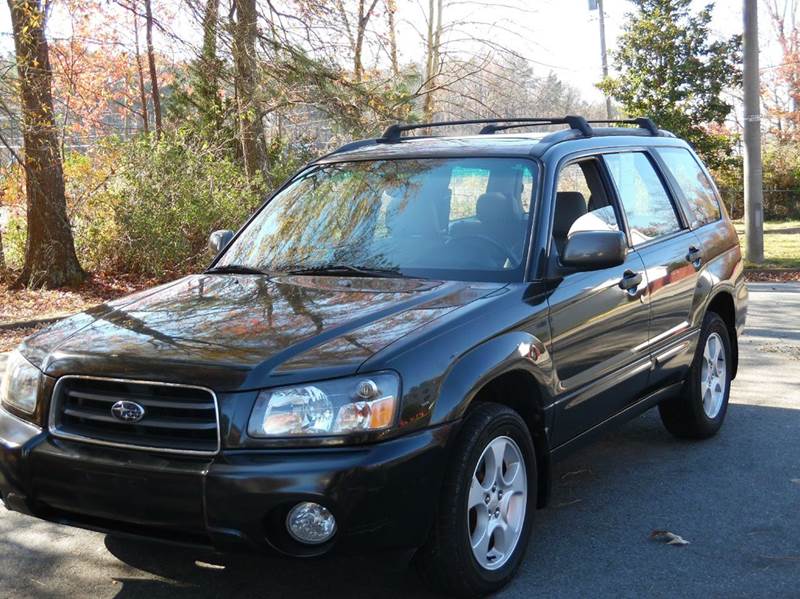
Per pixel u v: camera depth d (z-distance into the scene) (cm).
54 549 443
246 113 1859
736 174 3164
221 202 1830
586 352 443
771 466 552
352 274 440
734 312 628
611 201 505
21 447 357
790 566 408
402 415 336
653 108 2806
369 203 482
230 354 343
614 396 476
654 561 415
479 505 373
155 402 340
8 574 413
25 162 1570
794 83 4356
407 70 1969
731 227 649
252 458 327
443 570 358
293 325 367
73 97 2520
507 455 391
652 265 514
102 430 349
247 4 1612
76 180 1791
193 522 330
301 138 2083
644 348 504
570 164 482
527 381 402
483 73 2416
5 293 1573
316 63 1648
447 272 429
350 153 534
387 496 329
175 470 329
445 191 469
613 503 493
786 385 755
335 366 334
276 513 328
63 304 1473
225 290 428
